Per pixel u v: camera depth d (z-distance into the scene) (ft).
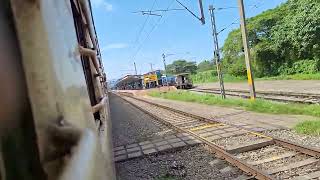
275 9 180.14
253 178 20.58
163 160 29.07
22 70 3.61
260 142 28.71
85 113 4.93
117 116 81.71
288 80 138.10
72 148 3.99
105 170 5.39
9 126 3.27
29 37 3.77
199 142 32.76
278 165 22.80
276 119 43.27
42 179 3.54
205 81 268.62
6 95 3.28
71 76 4.65
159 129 46.39
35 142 3.56
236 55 209.97
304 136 30.73
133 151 33.83
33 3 3.87
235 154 27.27
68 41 4.98
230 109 62.13
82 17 11.87
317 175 19.89
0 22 3.45
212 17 80.28
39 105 3.71
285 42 155.22
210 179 22.15
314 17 131.54
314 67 143.54
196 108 75.56
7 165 3.18
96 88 13.12
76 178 3.75
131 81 261.44
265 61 175.42
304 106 52.60
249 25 183.42
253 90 65.72
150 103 108.68
